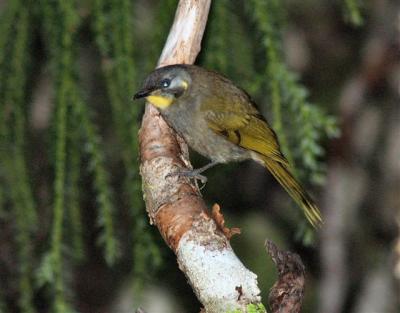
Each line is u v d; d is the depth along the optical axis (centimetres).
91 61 1383
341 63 1614
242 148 1241
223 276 848
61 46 1152
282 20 1172
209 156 1248
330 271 1518
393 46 1528
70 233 1197
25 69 1175
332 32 1611
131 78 1152
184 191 945
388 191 1536
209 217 900
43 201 1348
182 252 882
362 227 1541
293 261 855
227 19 1188
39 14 1188
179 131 1188
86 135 1157
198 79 1195
